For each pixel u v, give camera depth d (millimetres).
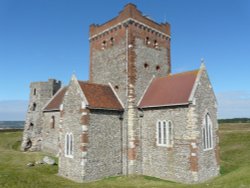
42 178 29141
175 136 29625
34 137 52938
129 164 32219
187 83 31422
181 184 26938
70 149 31609
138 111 33844
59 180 29125
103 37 39656
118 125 33344
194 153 27594
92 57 41250
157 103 31906
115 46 37281
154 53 38375
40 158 42656
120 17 36938
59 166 33125
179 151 29031
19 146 59156
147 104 33031
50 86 55625
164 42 40438
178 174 28828
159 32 39688
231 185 22891
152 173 31547
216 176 30703
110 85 37062
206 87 31375
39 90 54781
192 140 27859
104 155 31203
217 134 32344
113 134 32531
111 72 37312
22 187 23484
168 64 40375
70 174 30906
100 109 31547
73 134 31375
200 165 28219
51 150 48375
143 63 36375
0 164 36938
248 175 25031
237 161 41906
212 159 30641
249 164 37219
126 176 30875
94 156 30203
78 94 31500
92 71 40844
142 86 35531
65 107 33469
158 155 31156
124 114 33875
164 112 31078
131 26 35594
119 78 35844
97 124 31062
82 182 28766
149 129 32562
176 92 31312
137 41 36125
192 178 27438
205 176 28891
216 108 32750
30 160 41125
